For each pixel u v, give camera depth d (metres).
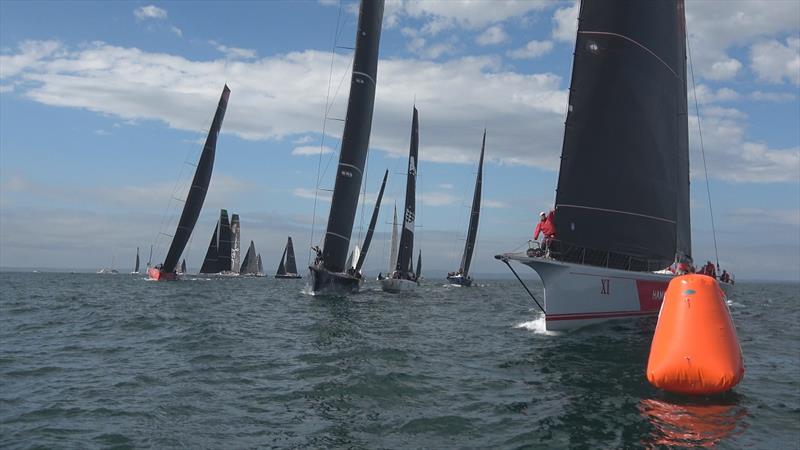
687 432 6.17
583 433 6.18
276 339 13.09
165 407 7.15
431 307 24.39
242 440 5.95
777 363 10.45
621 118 14.70
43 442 5.82
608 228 14.59
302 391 7.99
